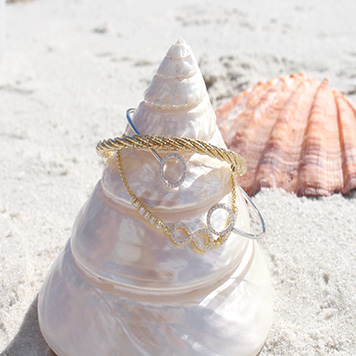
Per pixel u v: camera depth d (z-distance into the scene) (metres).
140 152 0.27
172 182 0.27
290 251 0.38
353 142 0.46
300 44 0.80
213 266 0.27
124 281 0.27
